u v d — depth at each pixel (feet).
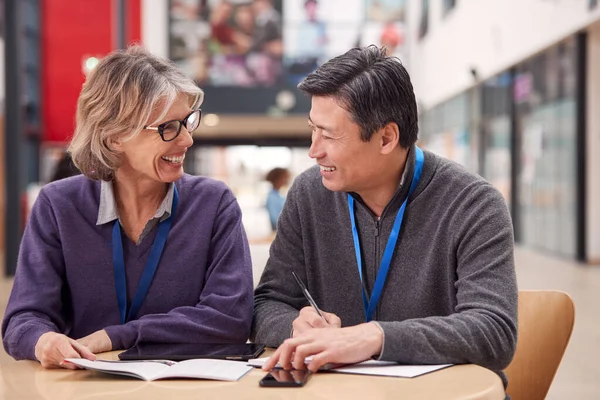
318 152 5.86
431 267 6.08
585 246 33.88
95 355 5.75
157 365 5.20
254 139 74.49
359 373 4.98
